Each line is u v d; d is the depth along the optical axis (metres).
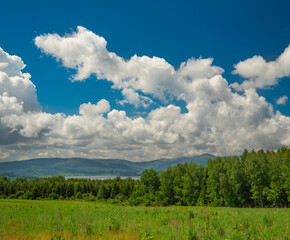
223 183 75.38
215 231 10.30
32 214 19.78
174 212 20.31
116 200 124.38
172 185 94.12
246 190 83.19
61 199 151.00
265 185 77.00
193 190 87.38
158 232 11.46
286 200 74.94
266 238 9.02
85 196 151.75
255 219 14.82
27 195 150.62
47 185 160.00
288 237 8.95
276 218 15.04
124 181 157.88
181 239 9.63
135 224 12.98
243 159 97.06
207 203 83.31
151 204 91.12
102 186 146.88
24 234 10.91
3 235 10.62
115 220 14.26
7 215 18.31
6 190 164.00
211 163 101.81
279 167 75.31
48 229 12.50
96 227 12.94
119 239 10.03
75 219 14.83
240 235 9.48
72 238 9.98
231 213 20.56
